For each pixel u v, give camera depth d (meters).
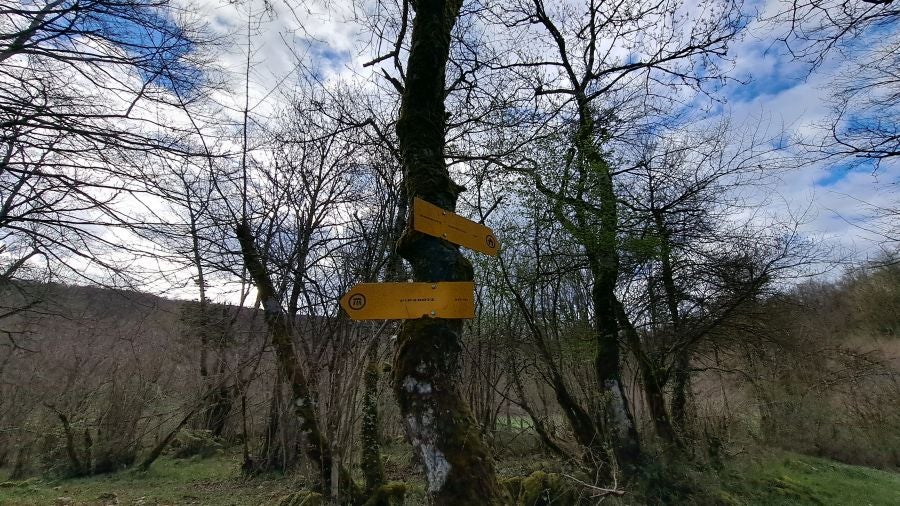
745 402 11.95
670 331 10.20
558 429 9.62
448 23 4.03
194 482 9.41
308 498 5.23
